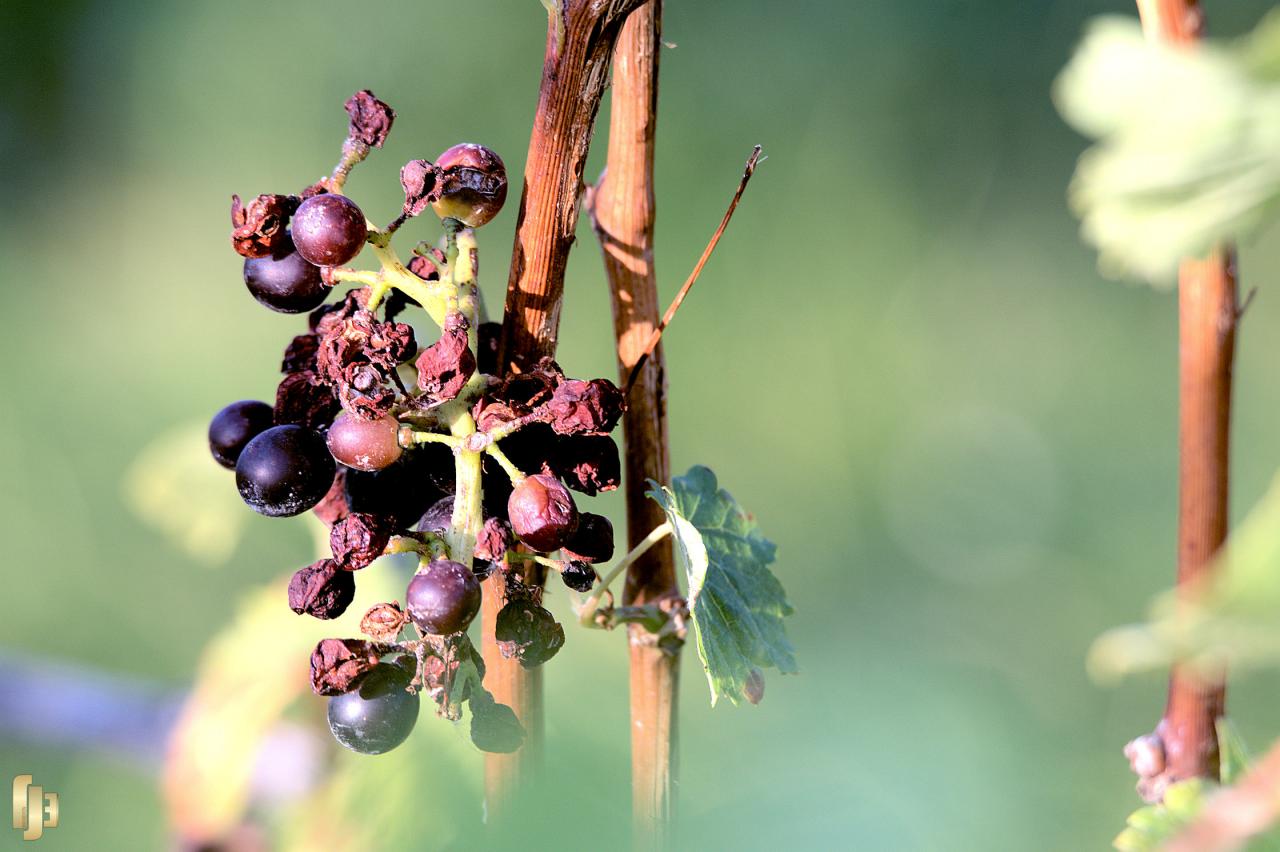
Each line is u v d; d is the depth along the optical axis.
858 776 0.73
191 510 1.04
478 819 0.79
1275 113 0.65
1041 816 0.83
